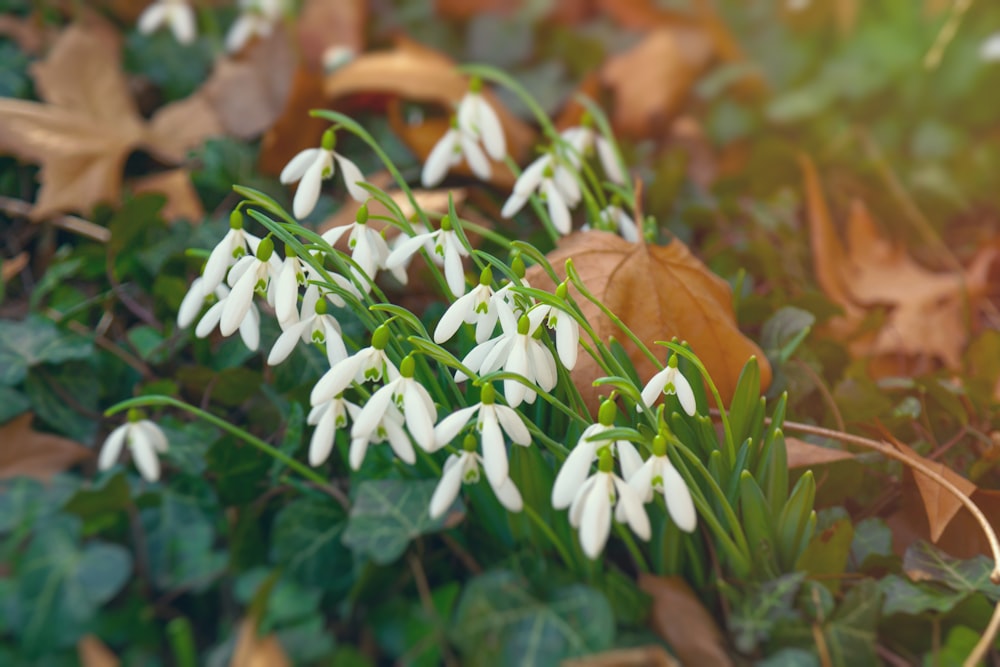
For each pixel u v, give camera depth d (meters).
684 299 0.62
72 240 0.74
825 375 0.70
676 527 0.56
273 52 0.81
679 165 0.79
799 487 0.56
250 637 0.53
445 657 0.54
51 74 0.78
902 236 0.86
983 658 0.56
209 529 0.57
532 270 0.61
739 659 0.56
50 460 0.60
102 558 0.54
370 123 0.81
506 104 0.91
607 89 0.91
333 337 0.55
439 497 0.53
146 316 0.68
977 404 0.67
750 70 0.96
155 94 0.91
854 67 0.97
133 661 0.54
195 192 0.75
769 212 0.79
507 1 1.01
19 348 0.63
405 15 1.00
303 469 0.58
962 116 0.94
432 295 0.69
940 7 0.96
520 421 0.52
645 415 0.56
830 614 0.56
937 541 0.61
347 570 0.57
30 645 0.53
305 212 0.59
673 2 1.02
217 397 0.64
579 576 0.57
